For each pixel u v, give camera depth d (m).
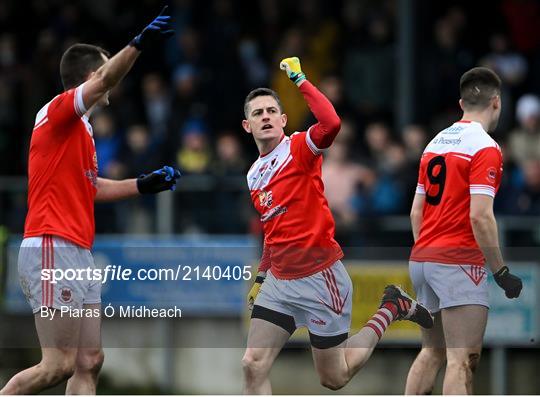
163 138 43.28
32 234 24.44
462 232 25.31
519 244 36.12
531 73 47.72
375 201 39.22
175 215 37.69
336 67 48.56
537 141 43.44
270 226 25.42
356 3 49.62
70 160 24.44
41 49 48.44
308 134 24.80
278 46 48.94
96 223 37.47
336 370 25.66
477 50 48.97
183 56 47.25
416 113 46.09
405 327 28.95
